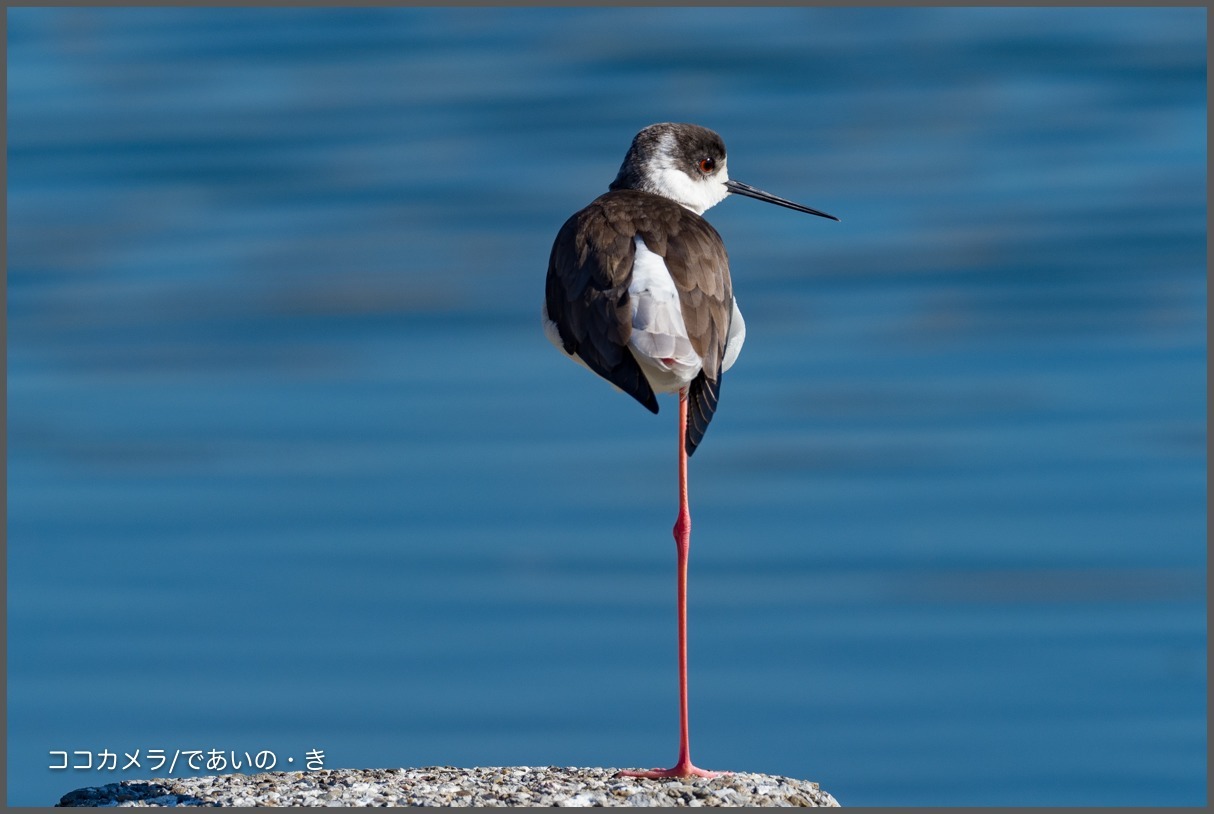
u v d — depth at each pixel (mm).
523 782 10250
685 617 10719
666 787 10094
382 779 10383
